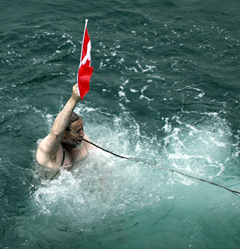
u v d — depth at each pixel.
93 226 5.81
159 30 12.35
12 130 7.84
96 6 13.61
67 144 6.24
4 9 13.03
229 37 12.19
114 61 10.62
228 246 5.36
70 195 6.27
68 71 10.05
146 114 8.73
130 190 6.43
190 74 10.31
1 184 6.45
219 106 9.12
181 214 5.96
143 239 5.54
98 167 6.67
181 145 7.73
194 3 14.39
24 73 9.74
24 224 5.79
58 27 12.04
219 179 6.78
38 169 6.21
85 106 8.86
